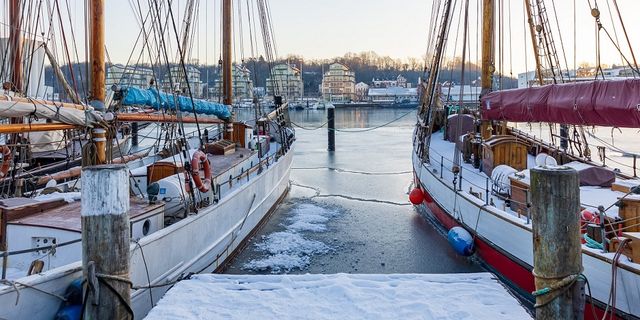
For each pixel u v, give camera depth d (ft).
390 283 22.89
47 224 21.33
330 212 51.55
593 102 22.17
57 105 21.31
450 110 73.00
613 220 22.82
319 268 33.91
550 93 26.61
